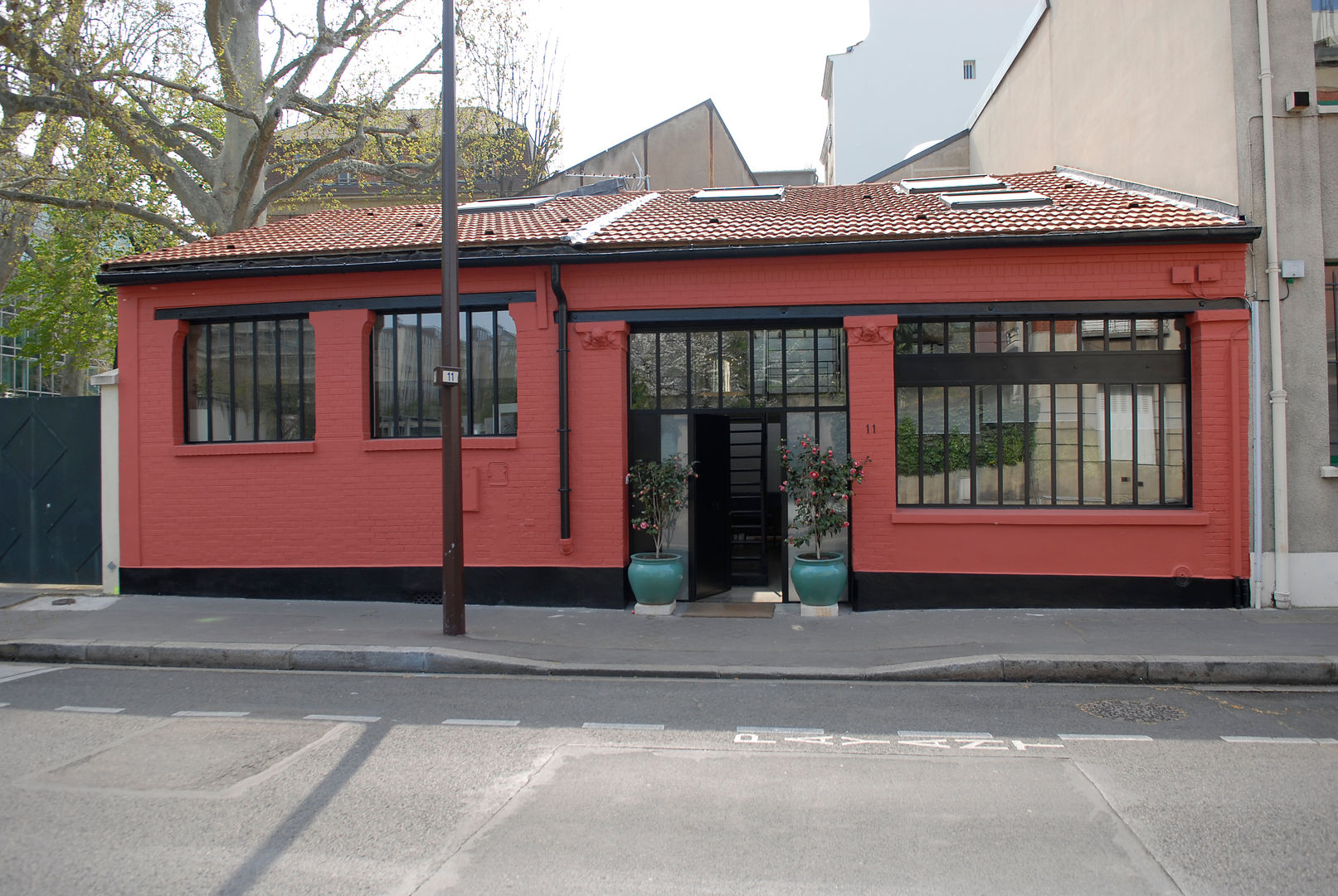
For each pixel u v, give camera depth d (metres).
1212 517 9.32
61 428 11.18
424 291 10.30
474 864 3.91
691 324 10.12
